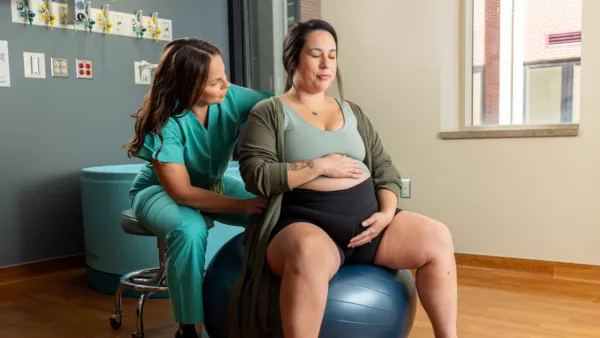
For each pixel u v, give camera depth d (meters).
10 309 2.41
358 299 1.40
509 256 2.97
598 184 2.69
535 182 2.86
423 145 3.20
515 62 3.14
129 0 3.31
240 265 1.61
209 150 1.79
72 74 3.10
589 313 2.24
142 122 1.67
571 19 2.99
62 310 2.39
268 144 1.50
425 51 3.15
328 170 1.45
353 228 1.45
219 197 1.64
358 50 3.38
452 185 3.11
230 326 1.49
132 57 3.36
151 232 1.89
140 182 1.97
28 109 2.94
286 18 3.78
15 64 2.88
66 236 3.12
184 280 1.64
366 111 3.39
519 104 3.16
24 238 2.95
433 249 1.43
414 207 3.25
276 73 3.79
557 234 2.82
